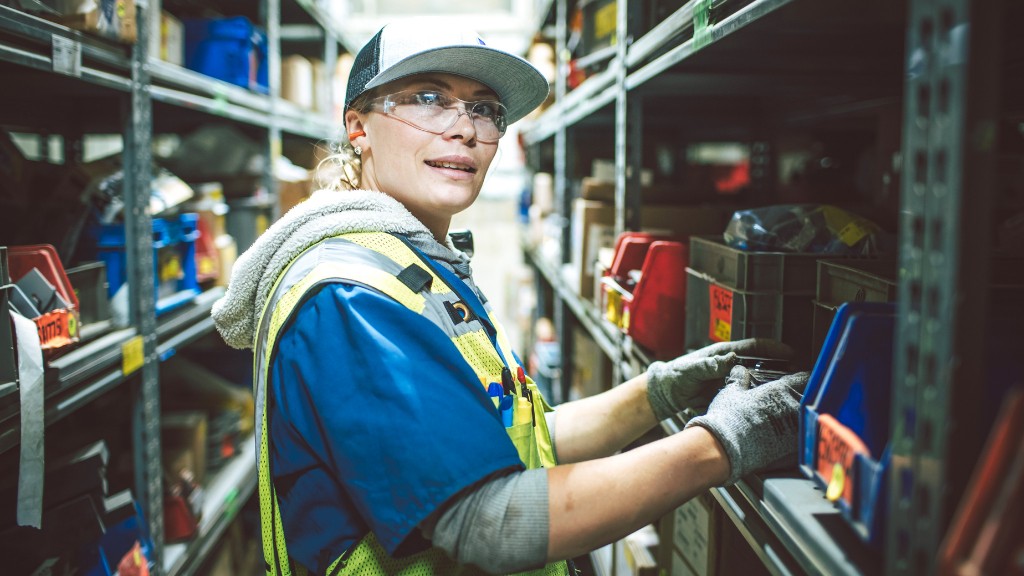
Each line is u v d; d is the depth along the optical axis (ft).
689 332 5.21
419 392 2.82
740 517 3.35
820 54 5.46
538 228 14.67
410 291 3.18
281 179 11.02
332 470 3.04
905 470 1.94
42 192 6.32
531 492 2.80
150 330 6.18
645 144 14.34
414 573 3.11
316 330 2.97
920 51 1.87
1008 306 2.71
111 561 5.37
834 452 2.48
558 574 3.69
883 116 7.93
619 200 7.09
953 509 1.83
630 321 5.66
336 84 14.65
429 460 2.74
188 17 10.09
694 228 7.80
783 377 3.20
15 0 4.37
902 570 1.95
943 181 1.79
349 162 4.06
